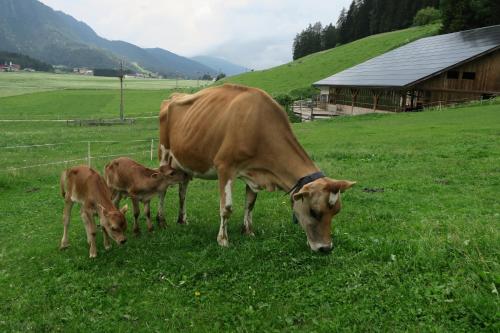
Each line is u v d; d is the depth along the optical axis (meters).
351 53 90.56
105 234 7.96
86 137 34.59
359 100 45.53
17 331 5.52
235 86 7.84
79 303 6.12
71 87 115.31
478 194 10.60
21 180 15.63
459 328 4.70
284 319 5.33
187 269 6.79
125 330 5.43
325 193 6.26
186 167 8.58
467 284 5.30
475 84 37.75
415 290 5.46
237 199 11.43
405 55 48.06
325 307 5.43
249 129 7.15
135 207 8.71
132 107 69.38
